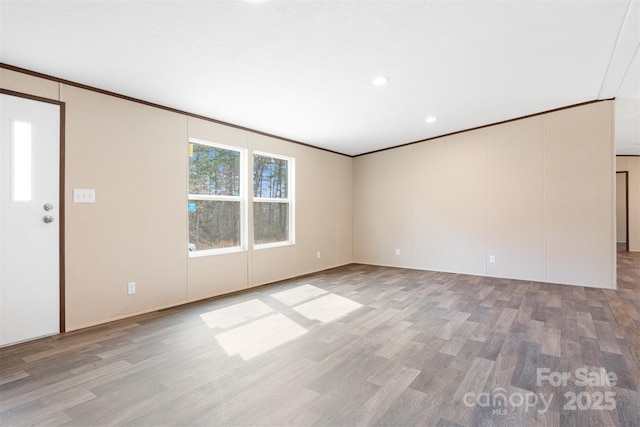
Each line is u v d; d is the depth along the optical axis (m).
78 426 1.65
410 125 5.05
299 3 2.06
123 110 3.29
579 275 4.64
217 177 4.31
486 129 5.31
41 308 2.77
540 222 4.90
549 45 2.82
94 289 3.08
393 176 6.36
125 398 1.89
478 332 2.91
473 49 2.82
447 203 5.72
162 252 3.61
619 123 5.33
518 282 4.89
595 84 3.83
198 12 2.08
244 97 3.52
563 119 4.70
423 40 2.62
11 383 2.05
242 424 1.67
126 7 1.99
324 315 3.38
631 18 2.45
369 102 3.92
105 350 2.53
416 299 3.98
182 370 2.23
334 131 5.07
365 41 2.57
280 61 2.79
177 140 3.77
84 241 3.01
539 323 3.13
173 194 3.72
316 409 1.79
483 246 5.38
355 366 2.29
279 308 3.62
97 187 3.09
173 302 3.70
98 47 2.42
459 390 1.98
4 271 2.59
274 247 5.02
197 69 2.84
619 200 8.72
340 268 6.20
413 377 2.14
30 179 2.71
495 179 5.25
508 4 2.24
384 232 6.50
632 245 8.11
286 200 5.38
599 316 3.31
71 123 2.94
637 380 2.08
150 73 2.87
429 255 5.94
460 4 2.20
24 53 2.46
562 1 2.24
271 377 2.14
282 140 5.25
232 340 2.74
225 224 4.39
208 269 4.07
